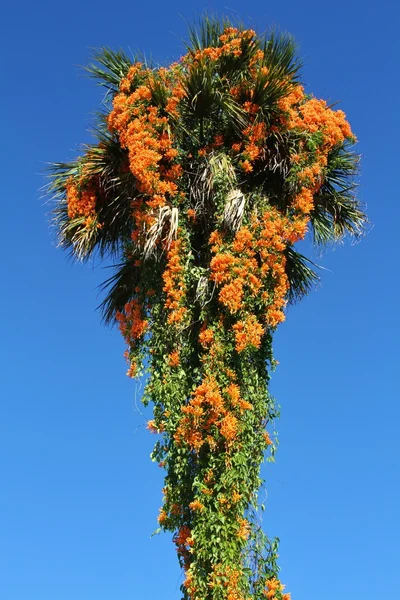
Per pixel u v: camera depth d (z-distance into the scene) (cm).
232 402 794
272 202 898
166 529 812
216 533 763
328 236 990
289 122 893
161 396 832
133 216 902
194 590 760
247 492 784
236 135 906
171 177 885
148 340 870
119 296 987
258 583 770
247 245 843
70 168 945
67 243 949
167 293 852
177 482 816
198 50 920
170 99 895
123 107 894
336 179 966
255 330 813
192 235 886
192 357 844
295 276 992
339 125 925
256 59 909
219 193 856
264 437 823
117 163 930
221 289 820
